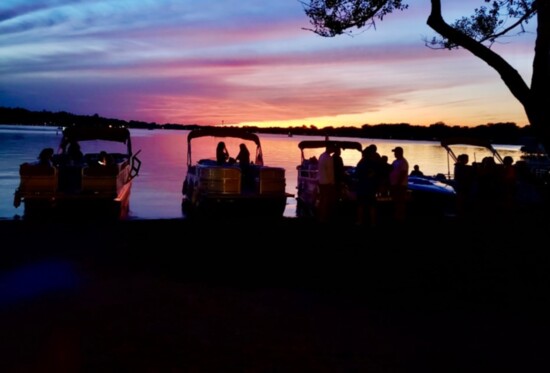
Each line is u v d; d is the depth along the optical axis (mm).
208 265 7094
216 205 12609
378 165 10633
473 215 12914
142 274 6449
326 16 7262
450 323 5098
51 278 6094
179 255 7582
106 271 6523
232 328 4707
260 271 6898
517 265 7500
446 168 35562
